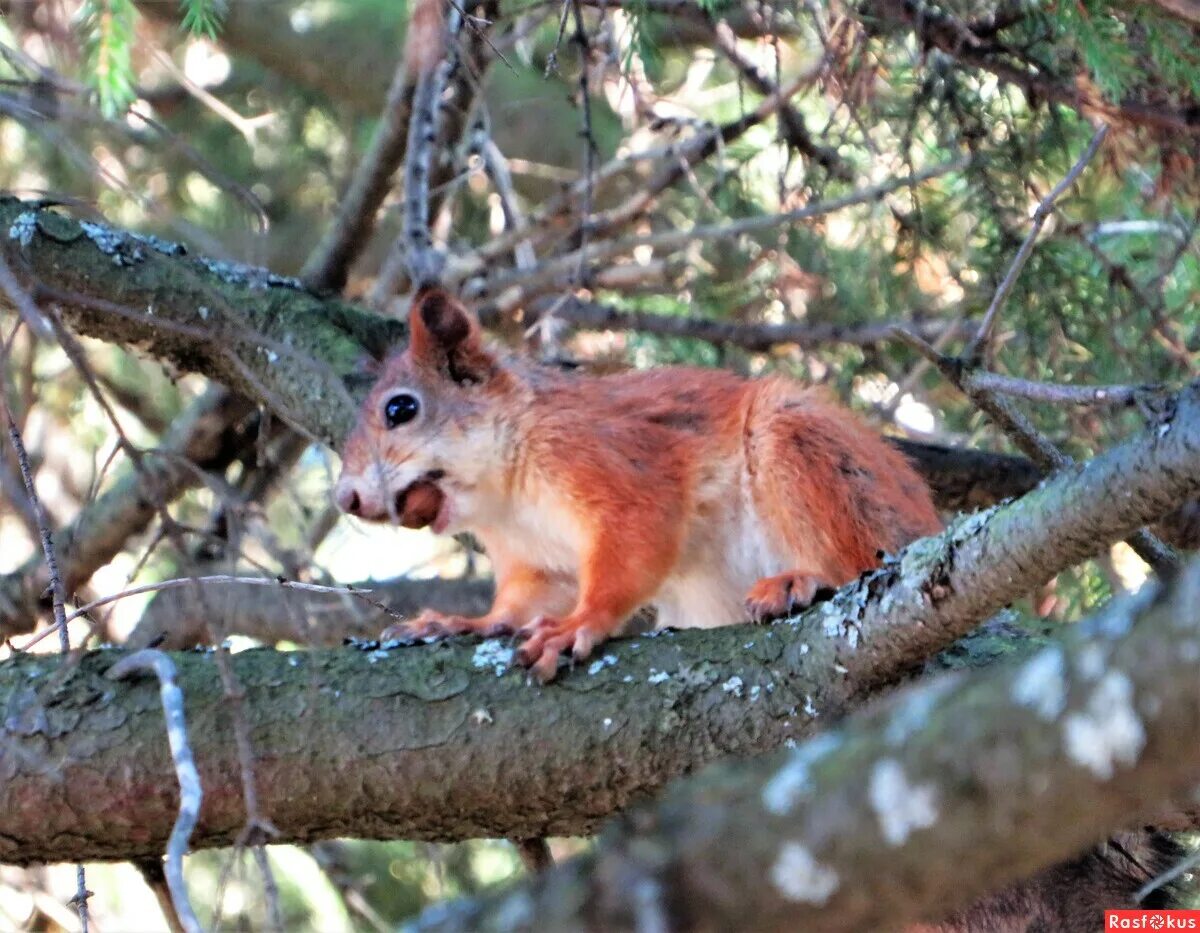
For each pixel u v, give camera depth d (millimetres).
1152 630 4117
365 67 17297
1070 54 10359
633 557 10078
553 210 13312
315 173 17438
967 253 13125
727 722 8031
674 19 13078
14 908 13461
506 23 12633
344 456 10766
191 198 16922
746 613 9570
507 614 10641
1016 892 8289
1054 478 7195
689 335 13734
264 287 11648
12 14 13156
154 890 8141
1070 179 8789
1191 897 8531
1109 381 11859
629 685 8125
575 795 8031
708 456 10508
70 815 7727
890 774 4355
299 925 13555
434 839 8258
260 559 14031
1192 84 9398
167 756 7746
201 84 17188
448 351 10719
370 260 17781
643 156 12969
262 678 8047
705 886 4488
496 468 10547
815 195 12508
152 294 11180
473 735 7988
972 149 11430
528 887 4730
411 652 8258
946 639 7645
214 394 13422
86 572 13609
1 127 15477
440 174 14117
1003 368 12273
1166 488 6781
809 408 10414
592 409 10523
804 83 11945
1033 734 4215
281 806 7887
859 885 4371
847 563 10039
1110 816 4168
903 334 8742
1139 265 12180
